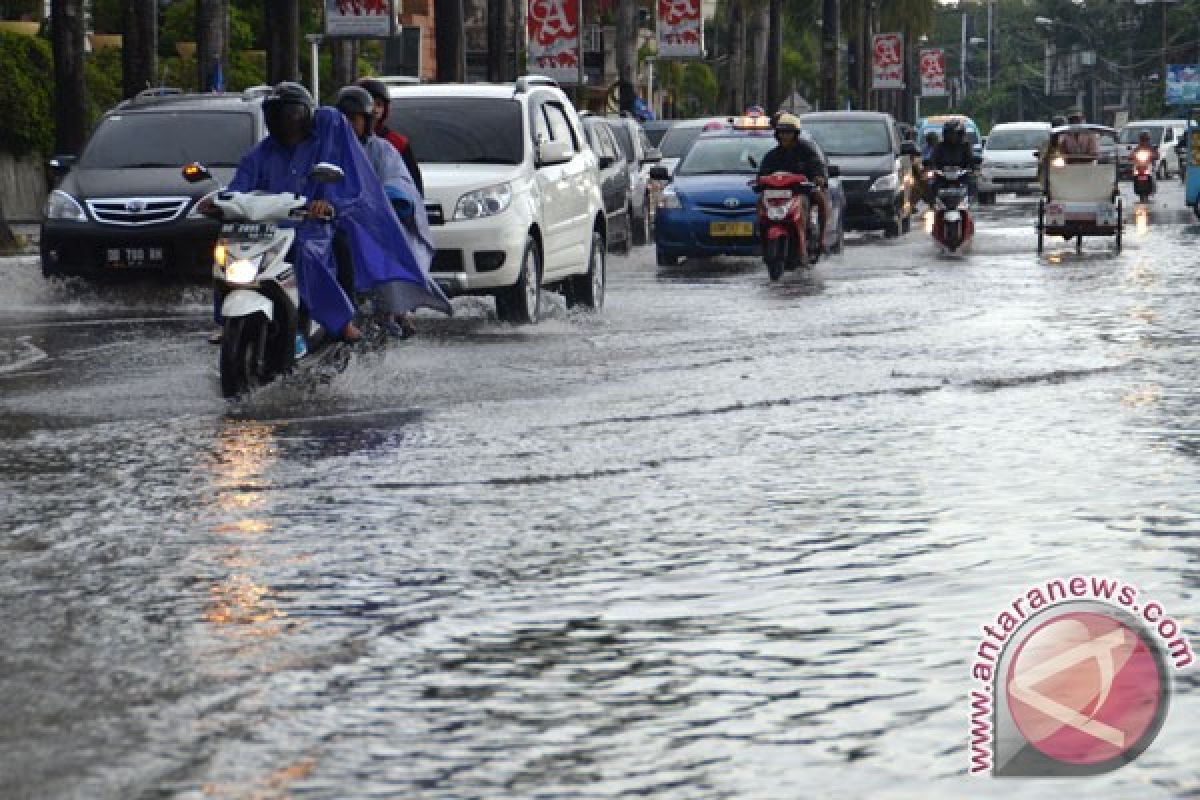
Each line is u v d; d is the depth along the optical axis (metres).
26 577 15.66
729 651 13.02
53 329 37.97
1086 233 62.94
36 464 21.45
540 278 39.47
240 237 27.36
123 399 27.00
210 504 18.86
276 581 15.37
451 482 19.92
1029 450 21.75
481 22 158.75
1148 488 19.17
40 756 10.87
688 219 59.16
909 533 17.03
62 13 71.81
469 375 29.41
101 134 47.59
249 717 11.61
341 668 12.73
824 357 31.86
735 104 159.38
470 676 12.51
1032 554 16.05
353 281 29.14
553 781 10.36
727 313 41.41
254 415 25.22
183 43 113.69
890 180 73.94
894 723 11.30
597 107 146.50
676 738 11.10
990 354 32.06
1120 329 36.16
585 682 12.32
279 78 69.62
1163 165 158.12
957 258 60.53
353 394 27.19
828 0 155.62
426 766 10.64
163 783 10.37
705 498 18.92
